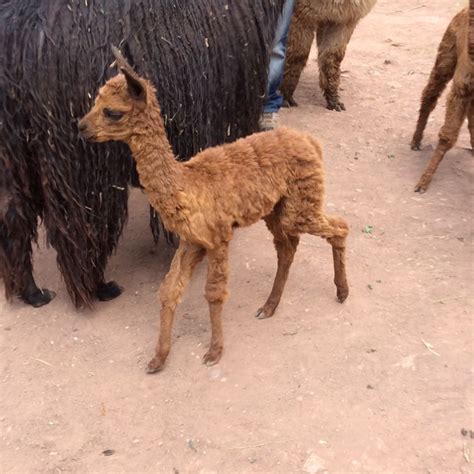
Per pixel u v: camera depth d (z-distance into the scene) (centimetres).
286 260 168
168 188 141
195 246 152
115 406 151
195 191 143
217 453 138
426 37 395
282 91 300
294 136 159
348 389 152
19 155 152
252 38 172
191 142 169
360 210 222
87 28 145
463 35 215
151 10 151
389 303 179
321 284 187
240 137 189
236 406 149
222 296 155
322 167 160
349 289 184
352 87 326
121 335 172
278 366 159
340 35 284
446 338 165
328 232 163
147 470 136
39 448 141
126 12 148
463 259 196
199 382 156
